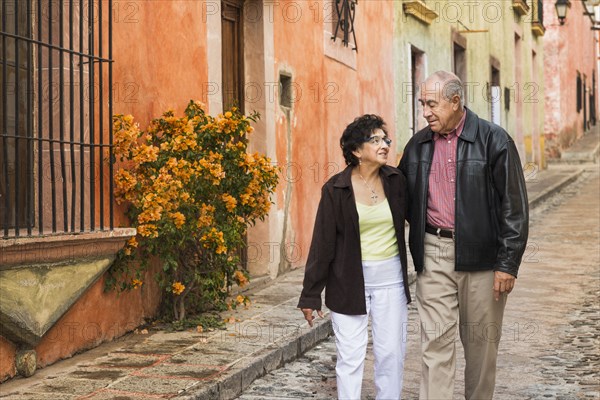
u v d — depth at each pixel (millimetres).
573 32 39969
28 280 5758
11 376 5785
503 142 4773
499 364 6883
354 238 4871
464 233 4797
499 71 25359
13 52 6066
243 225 7676
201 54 8461
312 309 4969
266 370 6484
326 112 12188
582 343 7559
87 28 6516
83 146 6297
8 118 6023
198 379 5797
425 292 4918
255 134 10000
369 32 14352
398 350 4973
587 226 16844
